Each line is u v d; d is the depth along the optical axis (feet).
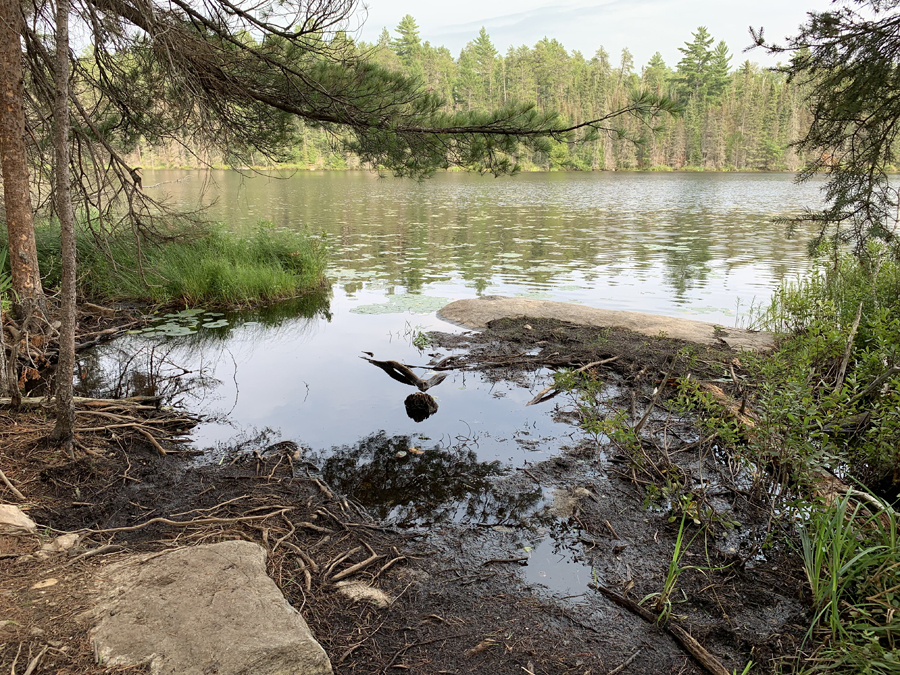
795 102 216.95
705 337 21.24
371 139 19.26
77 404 14.48
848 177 16.92
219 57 17.72
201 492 11.37
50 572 7.96
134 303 27.53
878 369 13.12
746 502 11.13
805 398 10.55
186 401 16.44
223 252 32.04
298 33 17.02
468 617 8.18
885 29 14.58
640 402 16.08
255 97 19.10
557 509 11.05
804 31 15.51
